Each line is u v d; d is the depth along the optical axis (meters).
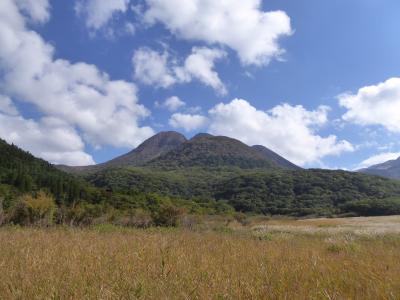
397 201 133.25
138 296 4.21
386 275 5.25
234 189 191.25
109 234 14.70
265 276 5.34
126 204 66.31
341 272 5.70
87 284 4.69
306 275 5.51
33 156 146.88
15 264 5.93
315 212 145.88
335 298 4.22
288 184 184.00
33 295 4.25
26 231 14.65
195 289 4.35
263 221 61.81
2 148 132.75
